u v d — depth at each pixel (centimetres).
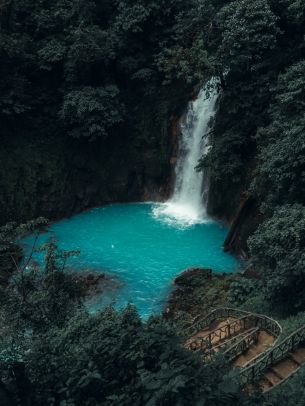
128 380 807
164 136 3584
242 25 2670
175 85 3538
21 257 2712
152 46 3522
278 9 2816
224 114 3073
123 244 2967
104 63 3441
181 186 3556
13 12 3198
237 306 2133
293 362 1366
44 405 841
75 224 3303
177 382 656
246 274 2420
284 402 884
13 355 970
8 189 3216
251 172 2898
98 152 3588
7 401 850
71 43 3328
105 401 786
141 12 3291
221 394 687
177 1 3328
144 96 3597
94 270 2653
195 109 3441
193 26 3197
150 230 3161
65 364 907
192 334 1808
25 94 3306
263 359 1291
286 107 2355
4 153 3259
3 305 1138
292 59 2795
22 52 3175
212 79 3238
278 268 1852
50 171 3381
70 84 3403
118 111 3428
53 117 3469
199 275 2484
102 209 3566
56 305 1152
